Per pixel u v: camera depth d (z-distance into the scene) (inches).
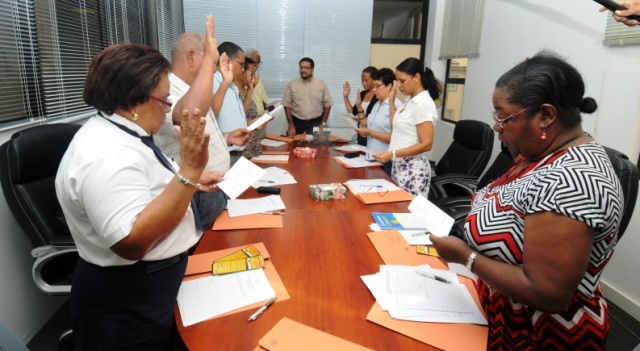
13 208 59.2
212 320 38.2
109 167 32.9
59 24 87.6
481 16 151.6
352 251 53.6
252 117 118.6
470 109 161.5
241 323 37.8
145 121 38.1
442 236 40.4
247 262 48.6
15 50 73.5
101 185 32.5
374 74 150.3
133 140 36.7
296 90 178.2
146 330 39.8
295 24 189.3
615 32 88.7
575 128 32.7
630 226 85.5
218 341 35.3
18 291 70.9
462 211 85.0
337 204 73.8
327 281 45.6
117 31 118.0
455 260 38.3
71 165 33.6
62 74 87.9
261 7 186.7
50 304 80.6
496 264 34.1
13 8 72.2
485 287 39.6
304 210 69.9
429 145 88.5
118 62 34.9
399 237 57.5
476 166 111.4
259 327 37.2
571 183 29.1
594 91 96.2
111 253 36.8
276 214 67.1
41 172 63.7
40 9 79.4
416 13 201.9
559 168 30.4
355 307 40.6
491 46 144.5
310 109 179.2
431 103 88.3
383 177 94.9
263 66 192.7
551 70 31.0
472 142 115.3
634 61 85.1
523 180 33.9
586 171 29.4
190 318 38.4
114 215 32.5
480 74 152.9
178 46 66.8
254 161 110.8
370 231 60.5
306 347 34.0
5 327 26.8
